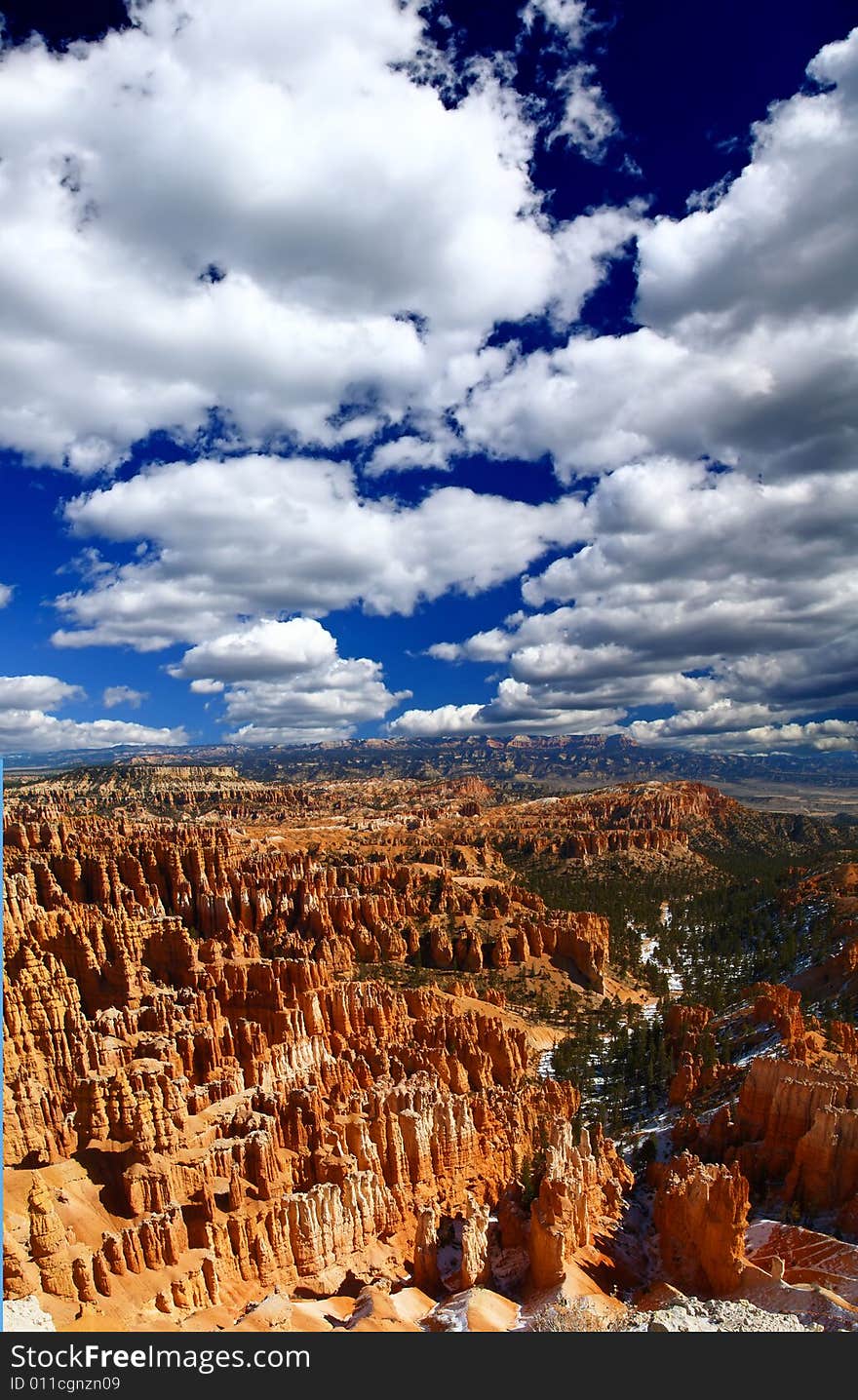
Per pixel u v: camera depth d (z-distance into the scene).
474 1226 67.12
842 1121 80.31
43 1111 68.50
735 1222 66.44
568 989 182.75
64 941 100.25
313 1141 74.69
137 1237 57.66
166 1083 72.19
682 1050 132.50
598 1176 79.94
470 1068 106.94
